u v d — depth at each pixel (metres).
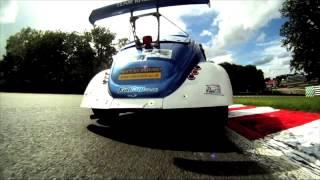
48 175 1.65
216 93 2.78
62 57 48.94
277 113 4.92
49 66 48.06
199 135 2.98
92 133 3.01
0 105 6.78
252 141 2.68
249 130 3.21
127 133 3.04
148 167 1.85
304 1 34.06
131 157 2.09
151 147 2.42
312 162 1.98
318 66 33.47
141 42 3.67
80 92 36.31
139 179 1.62
